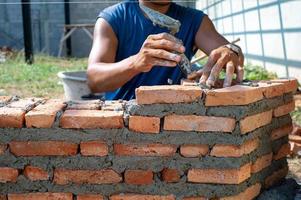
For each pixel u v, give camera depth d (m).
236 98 1.54
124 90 2.20
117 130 1.57
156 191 1.61
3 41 11.66
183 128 1.56
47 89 6.43
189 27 2.31
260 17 6.66
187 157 1.58
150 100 1.55
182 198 1.61
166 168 1.59
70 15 11.93
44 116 1.56
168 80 2.13
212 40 2.30
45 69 8.25
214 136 1.56
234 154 1.56
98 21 2.29
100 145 1.58
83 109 1.65
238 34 8.13
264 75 5.91
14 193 1.62
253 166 1.70
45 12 11.90
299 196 1.84
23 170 1.61
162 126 1.57
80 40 12.05
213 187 1.59
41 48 11.95
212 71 1.68
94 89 2.12
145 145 1.58
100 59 2.16
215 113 1.55
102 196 1.62
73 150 1.59
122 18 2.25
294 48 5.33
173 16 2.32
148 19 2.22
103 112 1.60
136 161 1.59
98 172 1.60
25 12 8.65
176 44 1.74
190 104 1.55
